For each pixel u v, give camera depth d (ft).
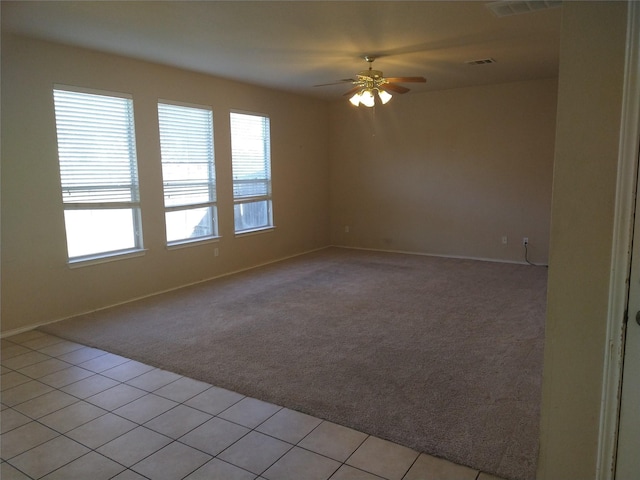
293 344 12.00
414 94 23.32
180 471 7.04
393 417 8.41
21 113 12.91
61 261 14.11
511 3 10.68
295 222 24.16
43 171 13.51
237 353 11.46
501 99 21.22
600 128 4.55
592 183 4.65
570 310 4.93
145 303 15.81
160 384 9.91
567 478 5.23
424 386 9.58
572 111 4.65
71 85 13.99
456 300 15.76
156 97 16.53
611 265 4.67
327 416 8.49
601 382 4.89
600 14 4.43
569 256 4.85
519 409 8.61
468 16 11.58
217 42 13.62
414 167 23.91
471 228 22.85
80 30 12.32
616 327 4.73
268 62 16.21
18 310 13.17
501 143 21.53
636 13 4.28
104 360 11.19
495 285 17.75
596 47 4.48
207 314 14.57
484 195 22.29
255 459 7.29
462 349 11.49
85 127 14.55
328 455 7.36
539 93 20.35
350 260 22.89
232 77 18.89
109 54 14.90
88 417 8.61
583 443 5.08
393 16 11.51
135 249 16.34
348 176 26.00
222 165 19.51
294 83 20.24
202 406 8.96
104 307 15.33
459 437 7.75
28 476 6.97
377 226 25.53
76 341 12.41
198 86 18.11
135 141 15.94
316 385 9.71
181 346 11.96
